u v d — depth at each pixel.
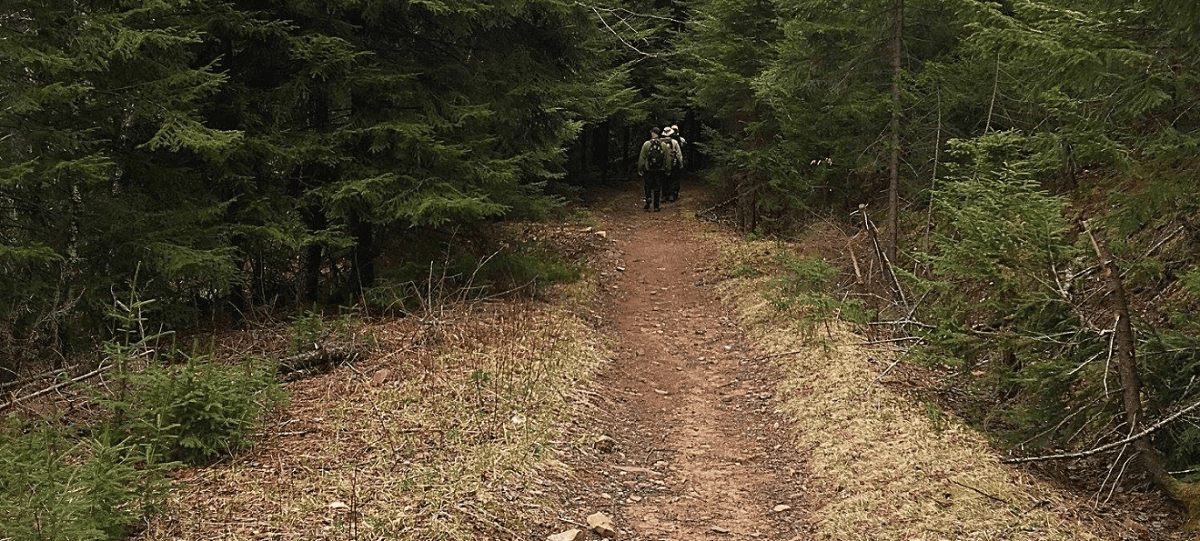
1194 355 6.45
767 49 17.83
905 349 9.43
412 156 11.68
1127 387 6.37
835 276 12.59
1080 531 5.80
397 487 6.20
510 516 6.00
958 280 10.32
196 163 10.93
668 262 16.77
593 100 19.34
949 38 12.54
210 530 5.47
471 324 10.88
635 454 7.86
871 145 12.88
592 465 7.38
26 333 9.29
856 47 12.80
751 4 18.28
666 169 22.50
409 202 11.07
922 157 12.62
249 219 11.13
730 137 20.67
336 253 13.61
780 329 11.43
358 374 9.09
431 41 12.84
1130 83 6.34
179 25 9.77
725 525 6.40
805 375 9.59
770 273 14.55
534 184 15.92
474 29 12.93
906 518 6.07
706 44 19.27
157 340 10.02
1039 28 6.97
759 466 7.64
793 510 6.67
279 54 11.47
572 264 15.68
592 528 6.11
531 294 12.90
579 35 13.78
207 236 10.11
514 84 12.80
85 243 9.97
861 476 6.91
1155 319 7.95
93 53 8.77
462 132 12.57
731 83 18.38
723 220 20.39
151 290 10.27
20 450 5.85
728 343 11.70
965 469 6.76
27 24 9.24
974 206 7.30
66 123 9.45
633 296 14.35
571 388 9.14
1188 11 5.94
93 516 5.14
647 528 6.30
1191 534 5.75
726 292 14.09
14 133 9.27
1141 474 6.73
